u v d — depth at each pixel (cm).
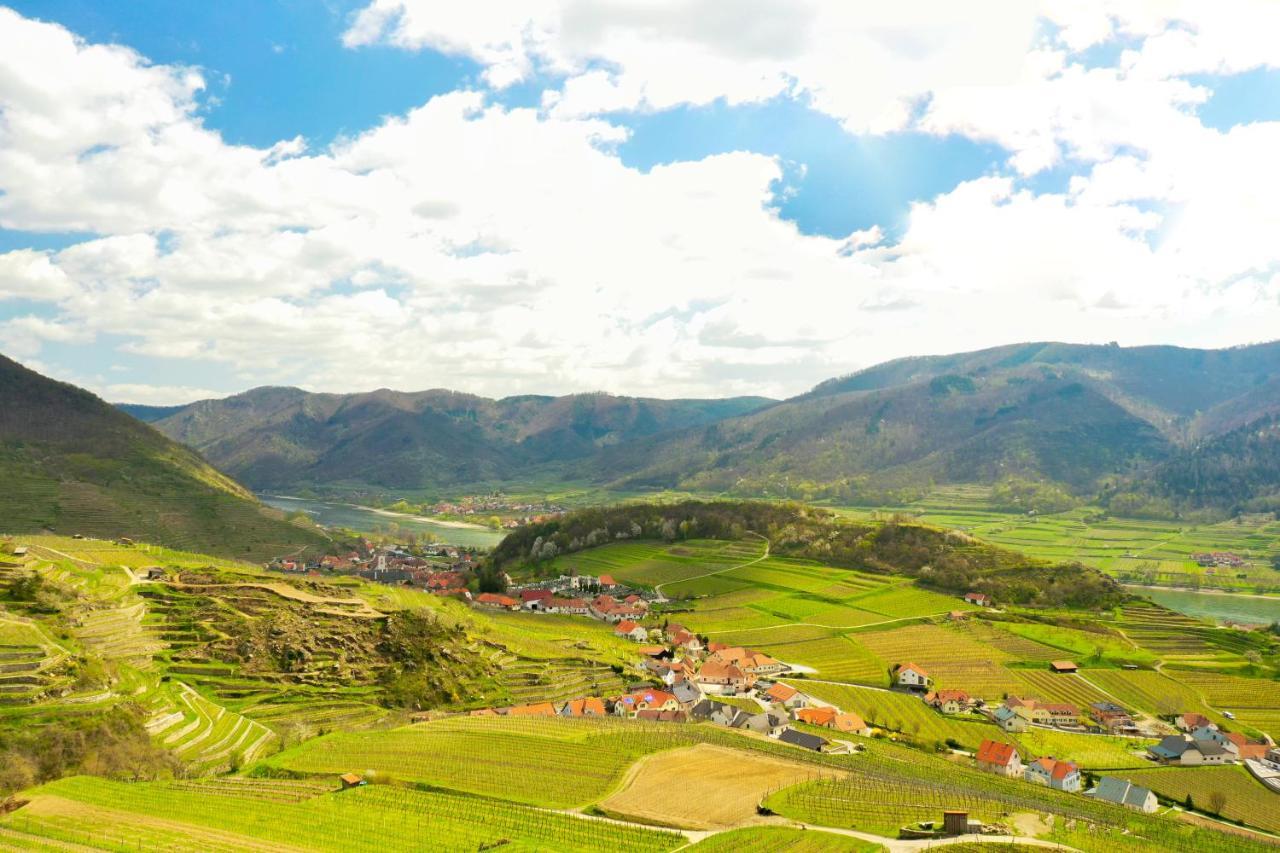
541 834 9456
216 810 9575
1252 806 13975
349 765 11944
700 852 8919
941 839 9531
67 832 8388
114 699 12238
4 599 15275
